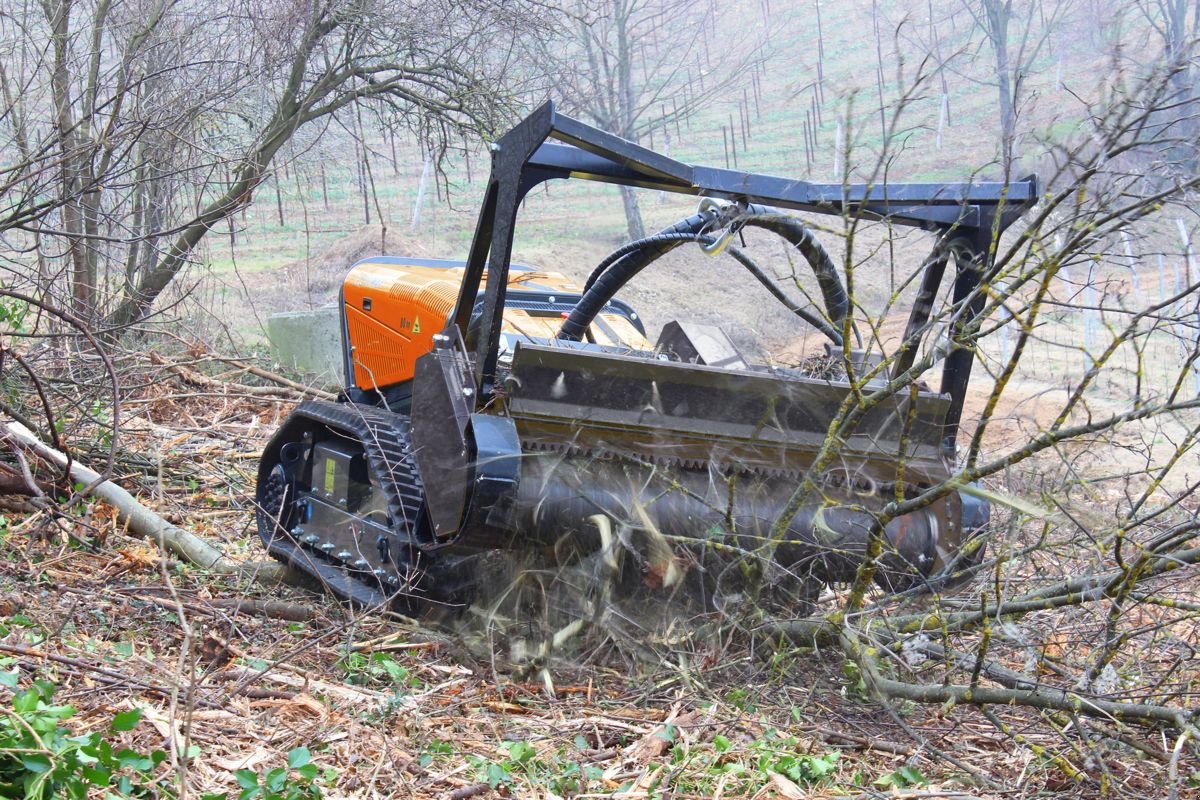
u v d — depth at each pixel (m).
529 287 6.04
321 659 4.58
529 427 4.30
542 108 4.11
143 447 7.74
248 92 11.23
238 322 15.97
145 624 4.73
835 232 4.00
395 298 5.83
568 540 4.35
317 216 23.67
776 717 4.27
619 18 18.56
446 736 3.91
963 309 4.04
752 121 27.55
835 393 4.63
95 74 9.68
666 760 3.84
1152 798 3.78
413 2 12.44
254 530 6.40
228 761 3.46
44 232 6.57
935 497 3.99
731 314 20.12
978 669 3.89
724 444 4.55
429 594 4.77
